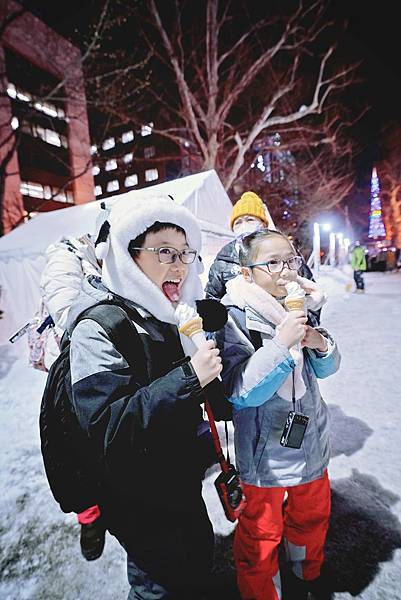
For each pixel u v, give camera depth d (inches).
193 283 47.6
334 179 871.7
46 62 919.7
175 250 41.9
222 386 48.9
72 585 65.1
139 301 40.7
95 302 41.4
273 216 853.8
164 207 40.5
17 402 146.8
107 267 41.6
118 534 42.5
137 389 37.3
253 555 54.8
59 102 1021.8
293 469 53.1
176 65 391.2
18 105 877.2
